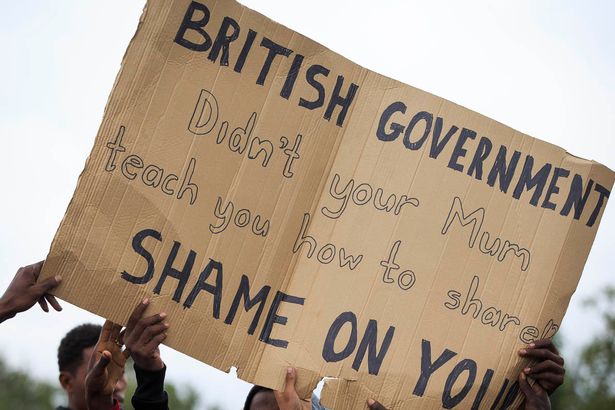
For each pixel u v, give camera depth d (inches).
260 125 173.8
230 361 173.5
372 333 178.5
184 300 171.8
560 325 187.2
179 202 171.0
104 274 168.9
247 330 174.2
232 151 172.9
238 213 173.5
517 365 184.2
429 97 180.9
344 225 177.8
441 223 181.3
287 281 175.9
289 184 175.5
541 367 184.2
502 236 184.2
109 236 168.9
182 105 170.4
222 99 171.8
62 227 167.6
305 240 176.6
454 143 181.8
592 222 189.0
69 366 240.1
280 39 174.1
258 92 173.5
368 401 177.8
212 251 172.6
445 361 181.3
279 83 174.4
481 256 183.2
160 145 169.8
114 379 183.2
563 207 186.7
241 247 173.8
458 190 181.9
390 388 178.9
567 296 187.3
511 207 184.5
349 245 177.9
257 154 173.8
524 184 185.2
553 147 186.1
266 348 175.0
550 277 186.1
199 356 172.2
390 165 179.3
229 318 173.5
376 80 178.9
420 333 180.2
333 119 177.2
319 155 176.6
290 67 174.6
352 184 178.2
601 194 189.2
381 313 178.9
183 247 171.5
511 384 184.5
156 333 169.8
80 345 240.7
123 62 168.6
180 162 170.7
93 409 181.8
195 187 171.5
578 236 187.8
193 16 170.1
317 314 176.7
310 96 175.6
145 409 173.2
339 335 177.3
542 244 185.9
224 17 171.3
